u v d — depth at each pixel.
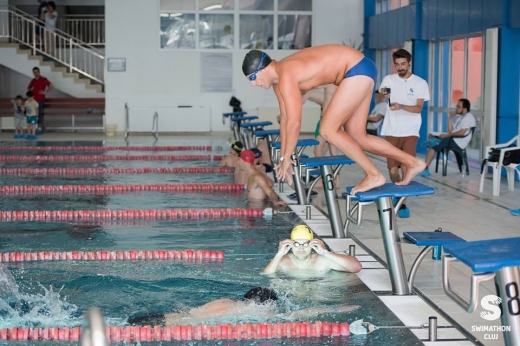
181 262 5.26
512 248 2.91
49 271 5.02
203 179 9.73
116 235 6.21
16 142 14.90
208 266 5.12
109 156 12.31
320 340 3.62
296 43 17.67
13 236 6.15
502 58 9.73
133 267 5.12
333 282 4.66
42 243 5.86
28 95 15.77
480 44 10.96
